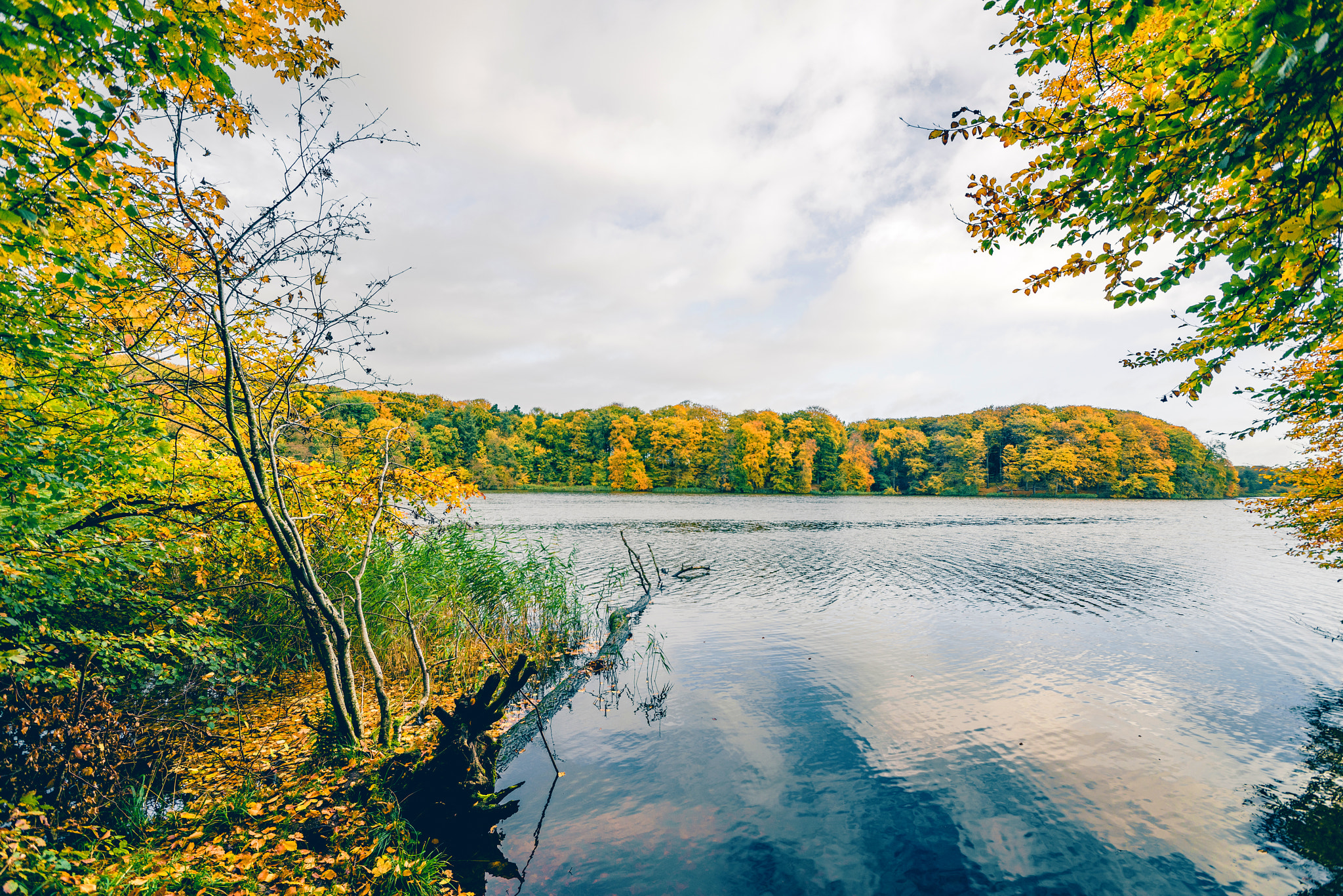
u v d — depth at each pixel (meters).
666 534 34.66
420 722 7.53
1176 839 6.02
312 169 5.35
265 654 8.20
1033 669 11.32
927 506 66.62
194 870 3.97
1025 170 4.44
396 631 10.06
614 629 13.64
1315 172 3.14
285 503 6.43
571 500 68.75
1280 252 3.60
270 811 5.04
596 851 5.65
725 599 17.77
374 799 5.32
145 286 4.91
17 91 2.89
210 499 6.07
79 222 4.01
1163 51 3.75
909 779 7.15
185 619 6.17
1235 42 3.14
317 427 6.91
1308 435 9.48
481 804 6.21
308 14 4.84
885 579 21.12
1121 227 4.23
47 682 4.90
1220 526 45.78
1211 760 7.70
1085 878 5.43
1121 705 9.51
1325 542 10.37
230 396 5.46
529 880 5.21
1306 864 5.66
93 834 4.51
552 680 10.24
